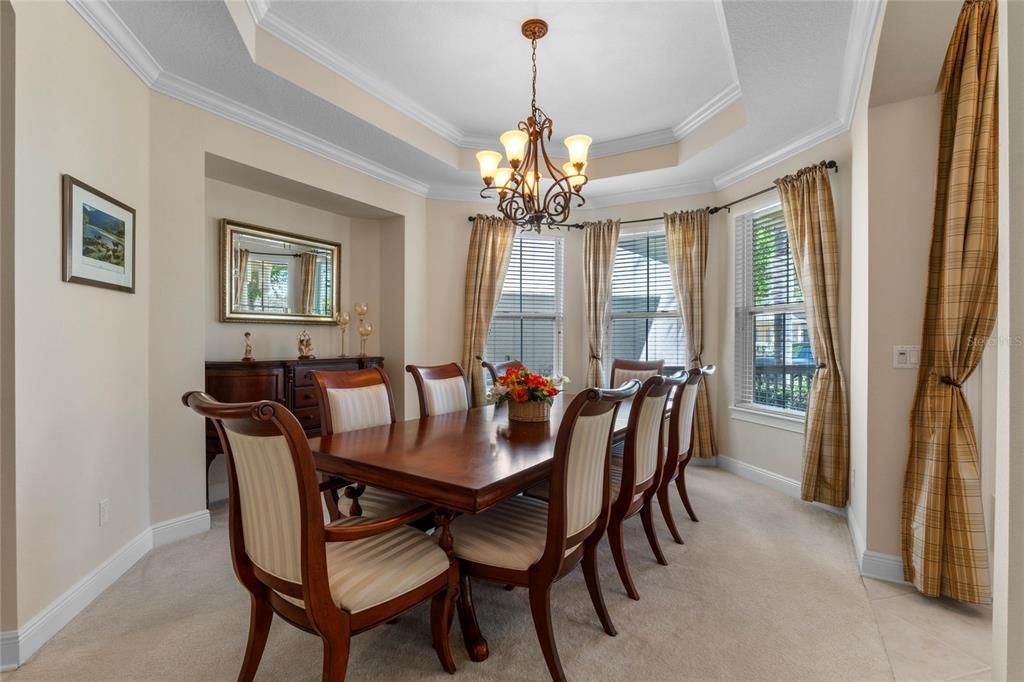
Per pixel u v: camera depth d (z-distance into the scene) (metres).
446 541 1.57
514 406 2.57
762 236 3.84
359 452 1.86
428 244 4.47
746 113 2.99
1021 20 0.77
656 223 4.52
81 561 1.98
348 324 4.11
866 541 2.28
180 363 2.64
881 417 2.24
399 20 2.52
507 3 2.39
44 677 1.57
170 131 2.60
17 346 1.67
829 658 1.68
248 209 3.51
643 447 2.17
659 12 2.45
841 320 3.05
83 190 1.99
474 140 3.99
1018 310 0.78
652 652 1.70
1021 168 0.78
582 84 3.14
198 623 1.87
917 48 1.96
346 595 1.31
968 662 1.66
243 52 2.37
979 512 1.94
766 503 3.28
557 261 4.92
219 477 3.42
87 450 2.03
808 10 2.12
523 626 1.87
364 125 3.15
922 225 2.15
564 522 1.51
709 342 4.20
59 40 1.87
